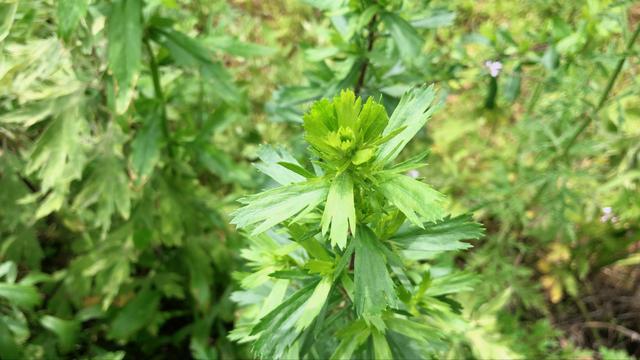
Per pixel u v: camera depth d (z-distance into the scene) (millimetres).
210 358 410
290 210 176
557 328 476
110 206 347
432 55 395
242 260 433
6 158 374
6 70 295
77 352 429
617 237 447
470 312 380
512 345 374
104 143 348
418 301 231
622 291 494
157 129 353
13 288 312
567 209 445
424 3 341
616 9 342
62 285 421
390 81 367
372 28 334
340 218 169
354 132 169
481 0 439
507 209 429
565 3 396
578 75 365
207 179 500
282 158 212
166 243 402
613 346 474
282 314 203
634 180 415
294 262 235
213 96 447
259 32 592
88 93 336
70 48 307
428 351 241
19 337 344
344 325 248
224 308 441
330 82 362
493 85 389
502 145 514
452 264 383
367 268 188
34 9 302
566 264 473
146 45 333
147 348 453
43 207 334
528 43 377
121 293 436
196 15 423
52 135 320
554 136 396
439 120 539
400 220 206
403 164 182
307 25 545
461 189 504
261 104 545
